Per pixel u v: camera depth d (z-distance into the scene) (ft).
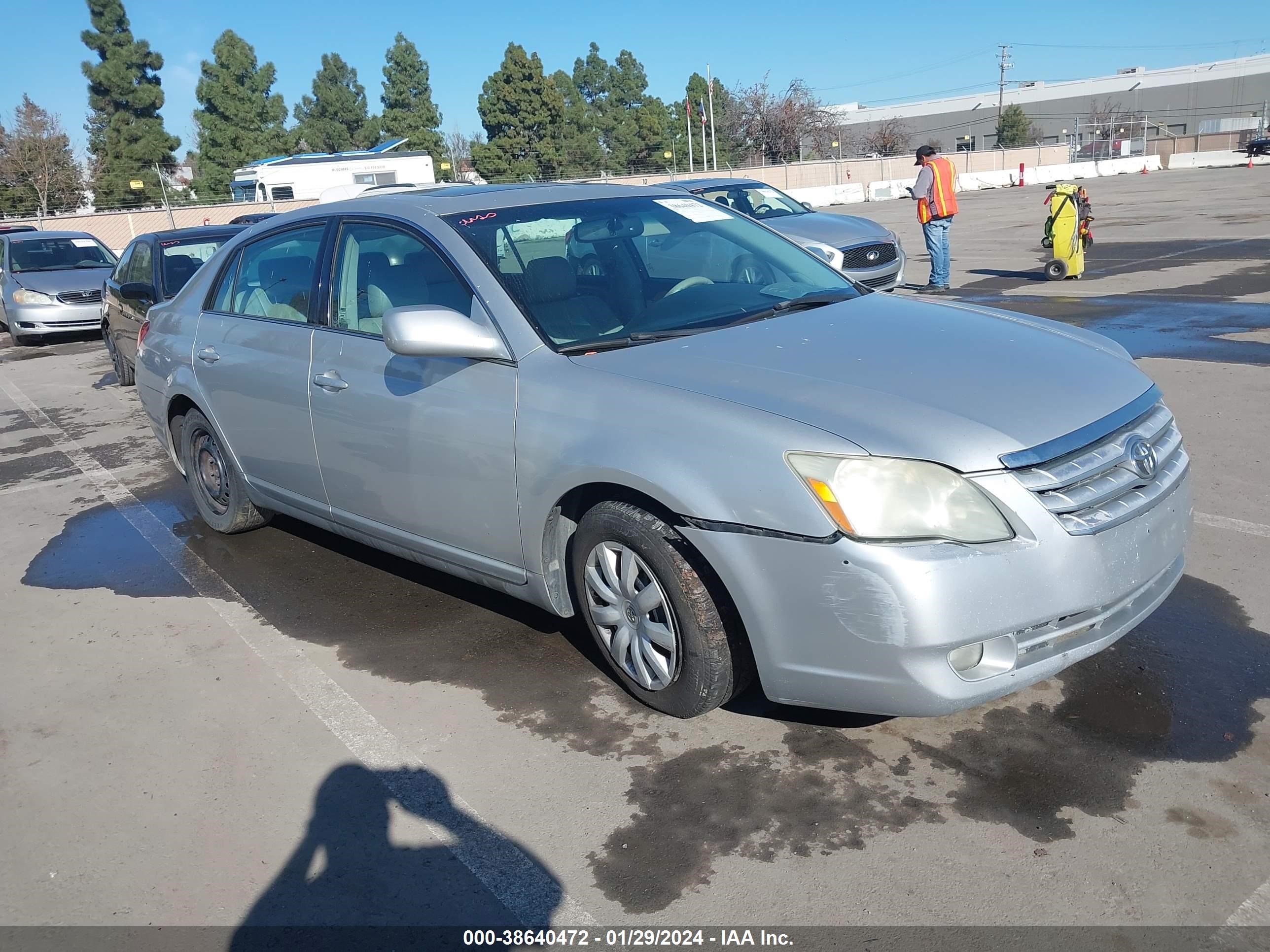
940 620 8.34
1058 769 9.29
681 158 231.30
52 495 20.99
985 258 49.57
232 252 16.17
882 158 158.10
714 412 9.36
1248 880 7.79
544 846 8.80
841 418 8.95
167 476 21.79
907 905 7.79
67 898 8.57
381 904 8.25
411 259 12.46
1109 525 8.85
